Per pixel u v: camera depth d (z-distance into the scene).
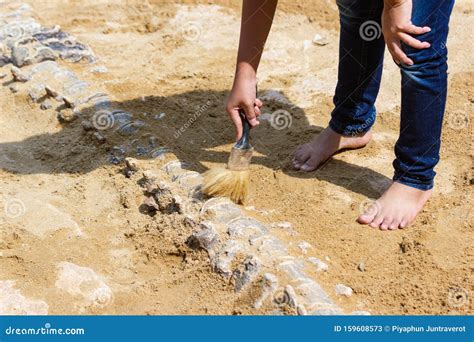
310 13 2.92
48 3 3.01
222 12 2.97
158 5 3.00
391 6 1.65
